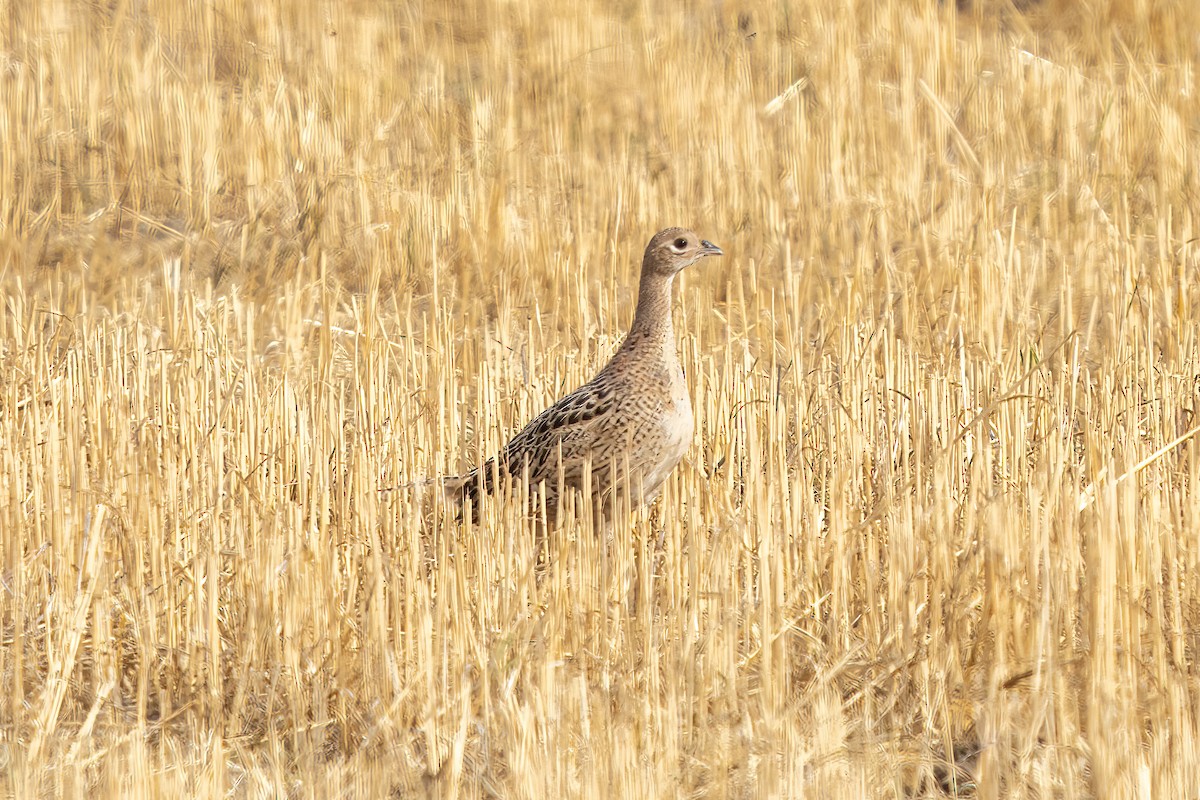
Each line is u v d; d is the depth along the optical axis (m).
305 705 8.54
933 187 19.78
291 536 9.38
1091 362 14.73
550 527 11.16
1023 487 10.26
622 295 17.64
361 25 26.20
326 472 10.73
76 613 8.93
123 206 20.09
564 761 7.63
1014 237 17.52
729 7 27.61
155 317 16.39
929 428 11.07
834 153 20.81
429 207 18.67
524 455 10.93
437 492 10.01
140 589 9.52
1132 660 8.38
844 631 9.22
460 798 7.70
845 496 10.19
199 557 9.88
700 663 8.55
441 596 8.76
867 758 7.81
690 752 8.02
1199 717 7.91
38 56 23.45
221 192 20.45
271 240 18.95
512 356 13.82
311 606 9.14
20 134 21.14
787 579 9.41
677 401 10.86
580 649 8.65
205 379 12.04
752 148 21.06
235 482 10.62
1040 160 21.27
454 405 11.85
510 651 8.67
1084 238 17.80
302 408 11.51
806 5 27.06
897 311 16.53
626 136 22.50
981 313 15.51
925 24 25.19
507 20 27.38
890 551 9.14
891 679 8.69
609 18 27.53
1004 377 12.78
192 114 21.36
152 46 24.09
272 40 24.98
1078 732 8.02
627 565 9.66
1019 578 8.93
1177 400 11.92
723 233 19.06
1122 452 10.62
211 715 8.64
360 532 10.05
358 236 18.59
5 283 17.48
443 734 8.20
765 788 7.38
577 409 10.79
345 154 21.44
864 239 17.59
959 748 8.41
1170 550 9.06
